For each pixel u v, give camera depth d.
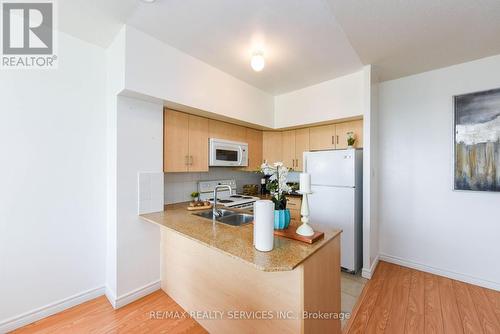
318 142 3.16
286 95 3.24
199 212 2.24
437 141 2.49
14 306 1.65
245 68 2.46
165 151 2.26
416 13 1.55
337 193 2.65
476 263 2.27
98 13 1.60
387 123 2.84
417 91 2.62
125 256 1.97
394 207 2.78
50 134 1.79
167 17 1.65
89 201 1.99
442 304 1.95
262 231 1.22
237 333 1.52
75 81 1.91
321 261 1.35
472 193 2.29
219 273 1.63
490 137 2.19
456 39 1.89
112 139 1.97
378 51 2.10
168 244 2.12
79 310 1.87
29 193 1.71
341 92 2.71
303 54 2.17
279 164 1.58
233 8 1.54
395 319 1.77
